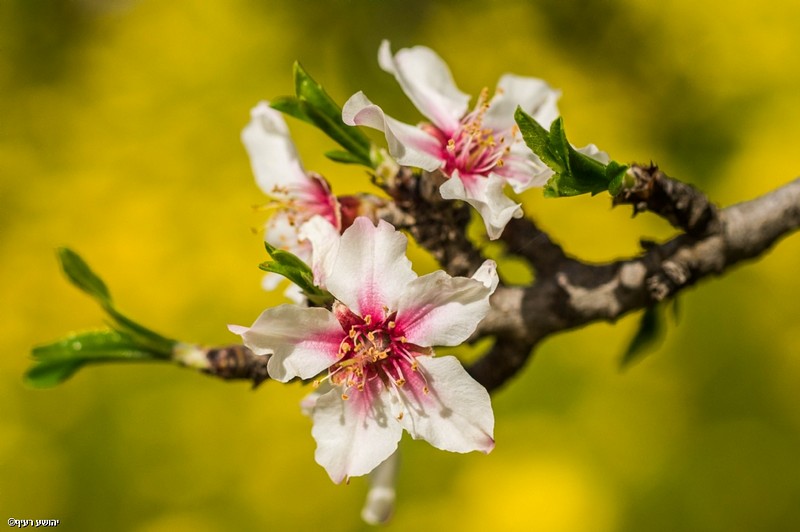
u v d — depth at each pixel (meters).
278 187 0.40
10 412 0.66
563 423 0.67
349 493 0.65
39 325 0.68
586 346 0.67
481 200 0.37
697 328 0.68
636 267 0.40
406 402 0.37
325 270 0.37
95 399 0.65
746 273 0.68
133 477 0.65
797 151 0.70
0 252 0.69
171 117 0.70
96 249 0.68
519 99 0.40
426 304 0.37
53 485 0.65
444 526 0.65
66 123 0.71
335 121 0.39
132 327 0.40
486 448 0.36
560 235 0.70
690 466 0.66
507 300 0.40
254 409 0.65
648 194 0.39
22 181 0.70
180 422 0.65
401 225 0.39
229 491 0.65
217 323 0.67
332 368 0.37
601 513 0.65
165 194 0.69
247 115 0.70
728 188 0.72
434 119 0.39
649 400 0.67
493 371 0.40
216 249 0.68
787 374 0.68
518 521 0.64
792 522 0.66
